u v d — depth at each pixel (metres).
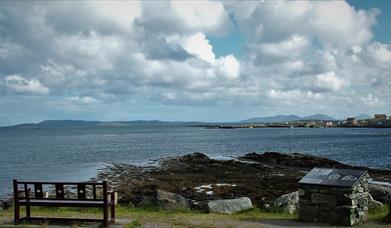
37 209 16.86
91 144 102.19
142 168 47.12
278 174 39.41
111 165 51.44
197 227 12.69
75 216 14.75
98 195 25.47
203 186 31.02
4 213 15.54
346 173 13.77
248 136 150.00
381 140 106.25
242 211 16.69
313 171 14.43
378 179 35.41
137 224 13.02
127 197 23.34
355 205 13.16
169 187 30.84
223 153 74.56
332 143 97.12
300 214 13.88
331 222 13.27
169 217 14.62
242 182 33.50
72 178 39.38
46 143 108.50
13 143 109.94
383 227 12.76
